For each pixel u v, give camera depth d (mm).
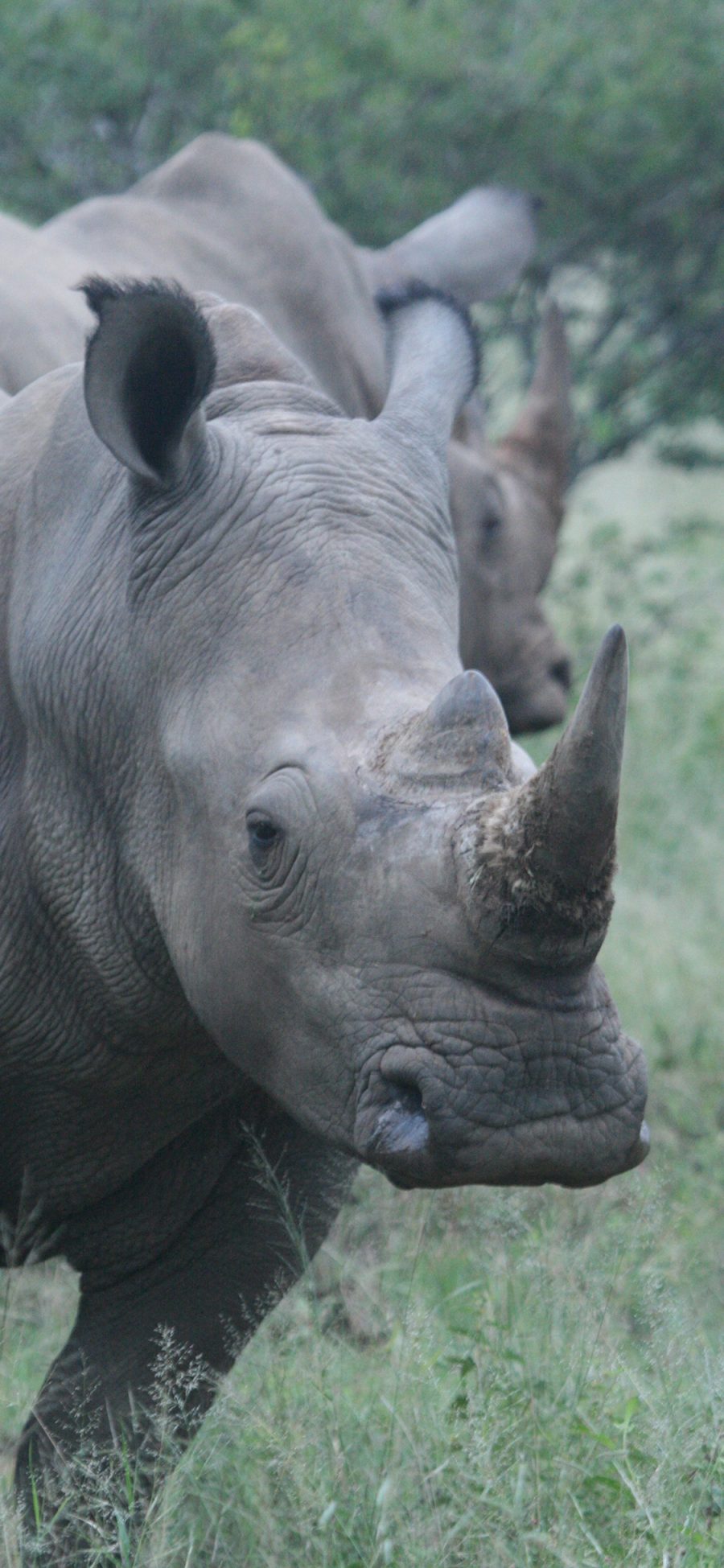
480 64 26625
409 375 10758
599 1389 11188
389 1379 11523
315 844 8695
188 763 9430
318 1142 11094
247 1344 11375
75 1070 10711
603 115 27156
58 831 10391
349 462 9914
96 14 25562
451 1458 10141
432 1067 8188
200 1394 11172
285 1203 10719
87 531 10391
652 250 29031
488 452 21703
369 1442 10828
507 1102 8156
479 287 22000
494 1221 12758
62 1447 11039
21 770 10672
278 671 9227
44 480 10820
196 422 9797
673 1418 10539
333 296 20656
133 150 26594
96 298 9547
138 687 9883
